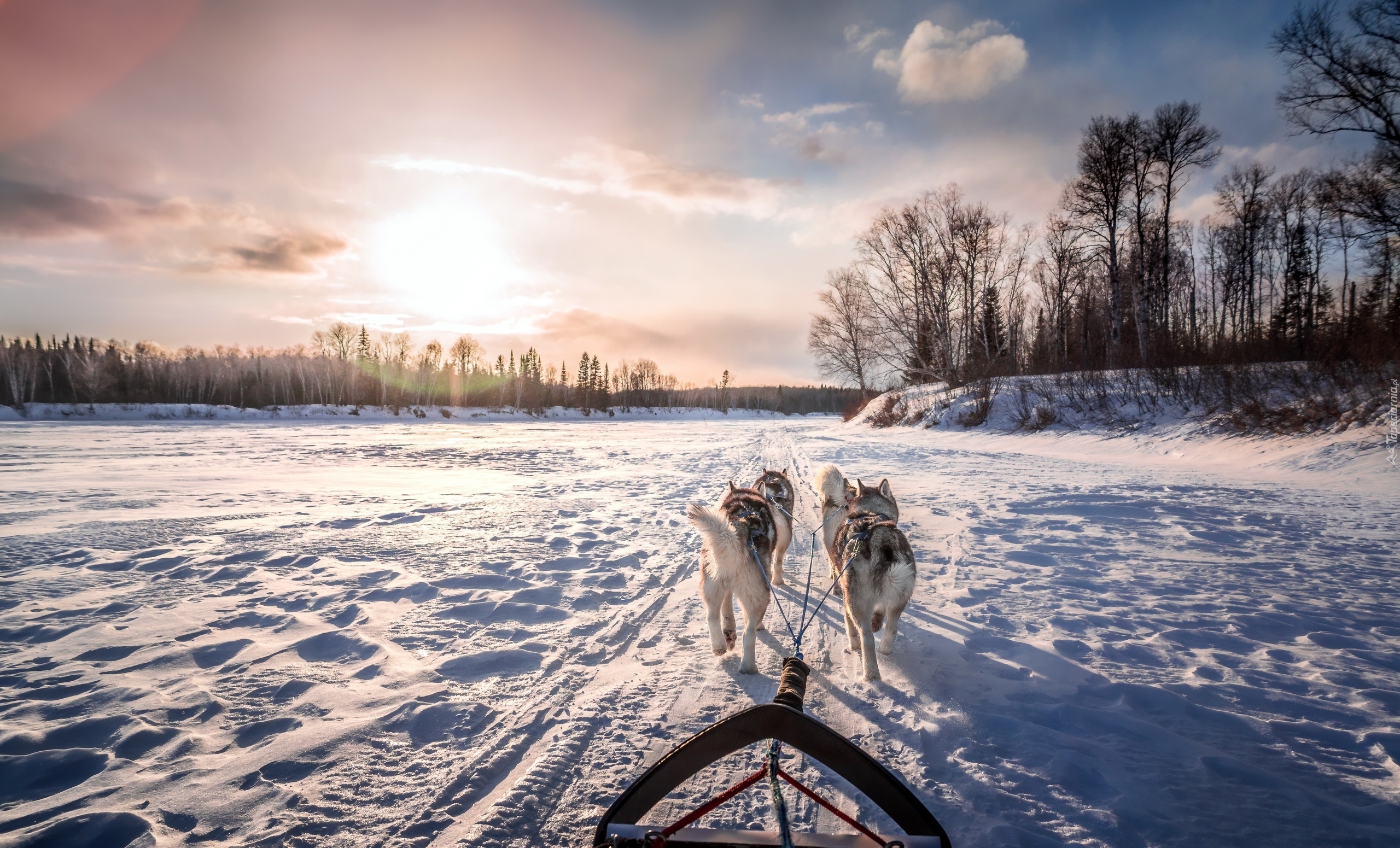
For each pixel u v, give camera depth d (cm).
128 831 281
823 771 338
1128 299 4591
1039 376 3400
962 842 278
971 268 4234
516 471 1734
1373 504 1129
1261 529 942
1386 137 2073
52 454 2127
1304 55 2114
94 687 420
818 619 591
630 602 625
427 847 276
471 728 379
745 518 498
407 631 531
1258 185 4116
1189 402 2316
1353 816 294
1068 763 339
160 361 9169
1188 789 316
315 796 310
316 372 9206
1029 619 571
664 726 382
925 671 463
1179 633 530
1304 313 4172
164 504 1123
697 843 228
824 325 5144
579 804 307
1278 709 400
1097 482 1429
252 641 504
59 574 686
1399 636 521
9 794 307
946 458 2034
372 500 1188
